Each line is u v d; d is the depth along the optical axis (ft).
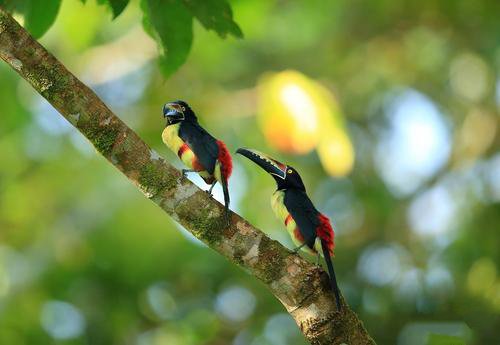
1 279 44.29
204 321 44.47
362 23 52.90
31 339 41.98
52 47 49.06
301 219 22.33
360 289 46.78
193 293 45.21
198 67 50.37
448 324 41.86
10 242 46.06
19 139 47.39
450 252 43.93
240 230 19.60
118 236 44.88
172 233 45.06
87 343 42.45
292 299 19.56
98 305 43.39
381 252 49.06
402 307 43.96
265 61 51.93
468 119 51.67
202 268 45.19
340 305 19.43
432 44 53.26
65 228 45.85
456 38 52.90
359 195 51.13
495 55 51.67
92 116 19.29
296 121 37.96
